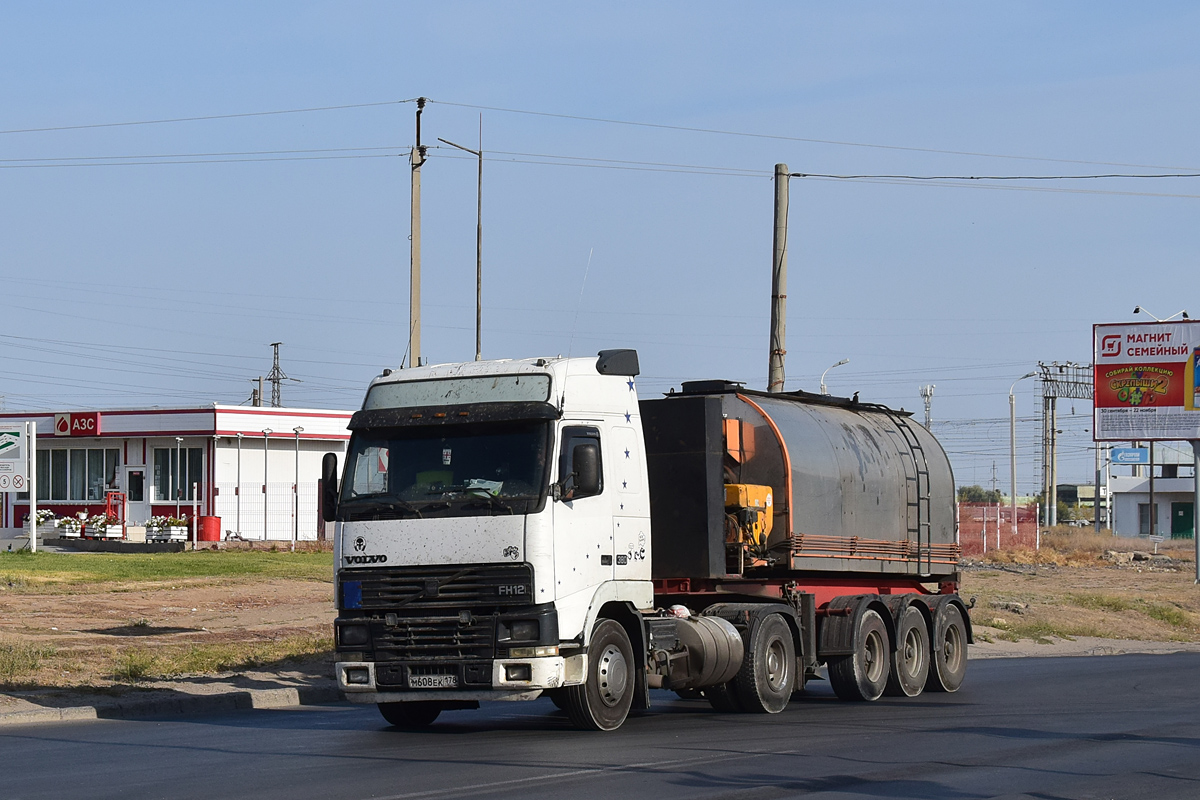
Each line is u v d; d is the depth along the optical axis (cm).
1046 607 3641
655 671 1498
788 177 2562
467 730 1458
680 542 1574
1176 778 1107
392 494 1398
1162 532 10562
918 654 1922
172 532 5159
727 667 1567
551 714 1661
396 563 1376
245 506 5678
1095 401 5434
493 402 1395
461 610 1356
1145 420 5338
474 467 1380
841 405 2003
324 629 2453
